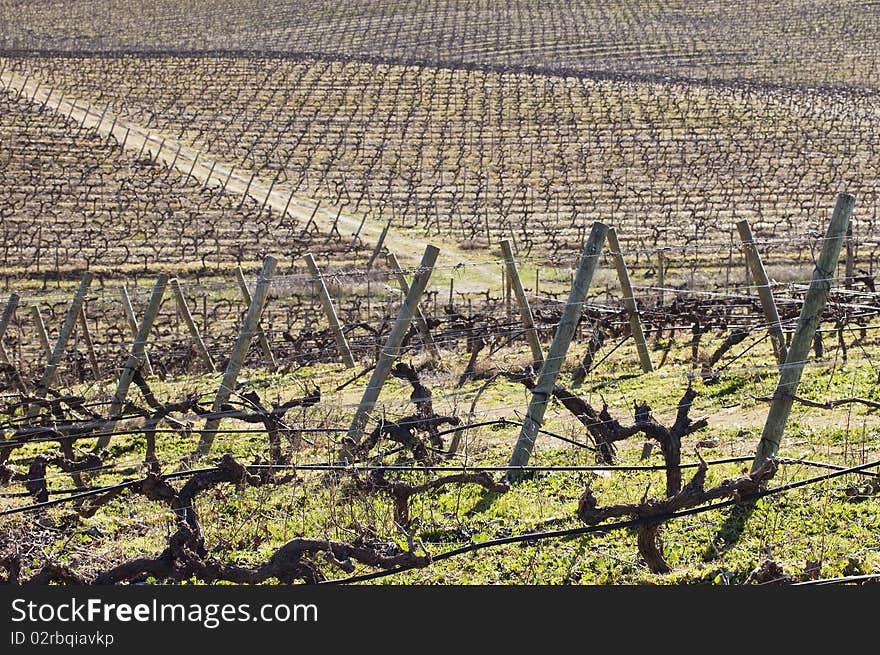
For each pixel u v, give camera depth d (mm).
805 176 128875
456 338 42188
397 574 19922
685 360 38938
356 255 103938
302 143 152750
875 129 152000
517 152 145250
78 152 141625
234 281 96062
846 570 18578
